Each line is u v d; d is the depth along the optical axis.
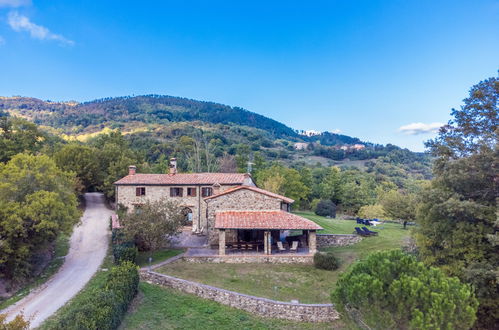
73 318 13.08
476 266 17.03
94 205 50.72
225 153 87.81
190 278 22.83
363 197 71.94
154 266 24.61
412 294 11.48
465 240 18.27
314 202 69.25
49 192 23.89
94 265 25.09
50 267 24.72
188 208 38.44
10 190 22.92
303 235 31.94
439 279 12.30
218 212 30.22
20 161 25.27
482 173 18.69
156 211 26.66
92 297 15.35
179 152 92.12
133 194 38.53
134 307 17.97
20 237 22.45
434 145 22.09
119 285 17.16
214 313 18.64
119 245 26.14
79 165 49.03
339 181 74.88
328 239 33.03
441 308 11.05
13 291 20.58
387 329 11.91
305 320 18.41
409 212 40.03
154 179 39.59
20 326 10.87
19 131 49.22
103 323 13.47
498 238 15.76
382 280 12.54
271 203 30.41
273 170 61.81
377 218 52.62
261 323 17.91
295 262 26.94
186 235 35.06
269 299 19.34
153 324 16.34
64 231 24.62
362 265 14.03
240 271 24.75
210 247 29.98
